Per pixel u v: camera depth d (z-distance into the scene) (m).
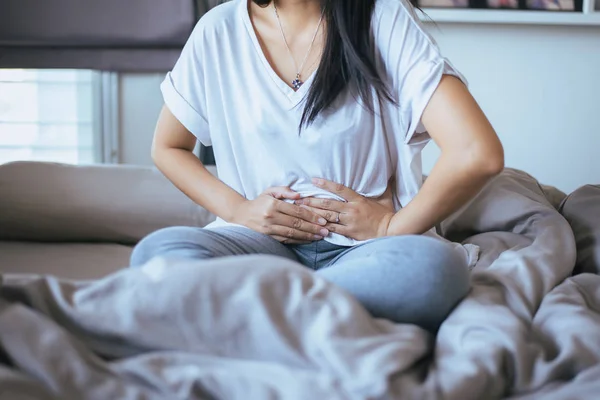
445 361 0.99
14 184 2.08
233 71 1.49
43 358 0.88
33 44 3.05
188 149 1.63
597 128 3.35
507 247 1.70
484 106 3.31
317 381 0.87
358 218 1.43
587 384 0.94
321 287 0.98
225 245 1.33
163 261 0.99
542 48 3.28
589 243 1.66
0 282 0.98
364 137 1.44
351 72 1.40
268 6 1.49
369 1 1.41
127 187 2.12
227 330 0.95
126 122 3.21
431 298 1.11
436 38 3.25
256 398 0.86
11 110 3.19
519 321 1.06
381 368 0.90
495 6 3.17
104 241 2.12
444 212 1.37
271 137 1.45
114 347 0.97
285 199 1.46
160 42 3.06
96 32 3.05
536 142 3.35
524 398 0.97
